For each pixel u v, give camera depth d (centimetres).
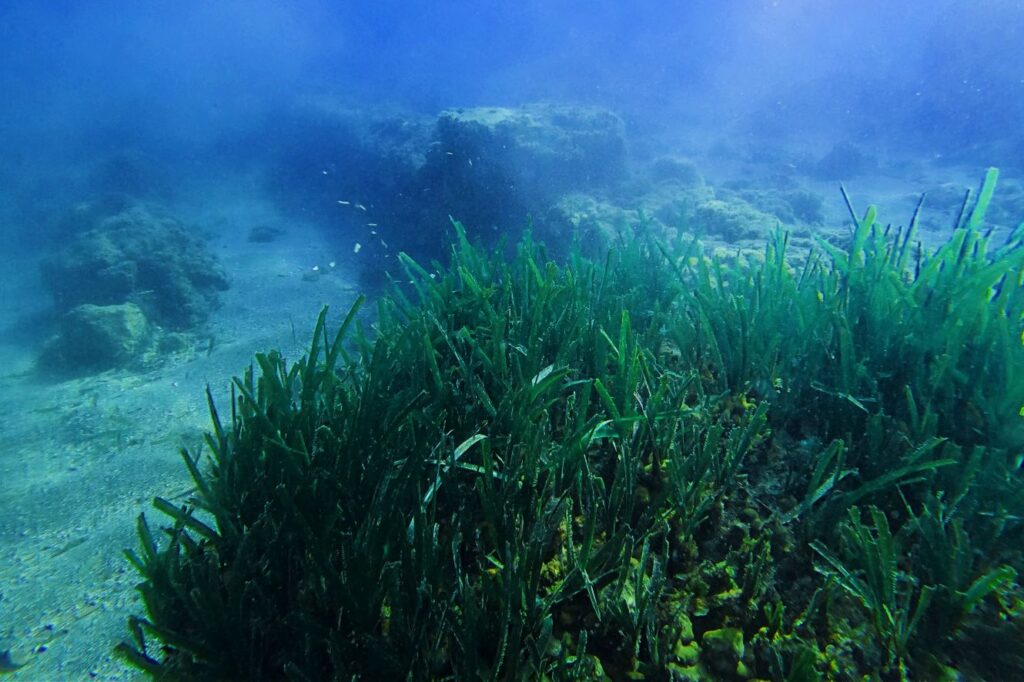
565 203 1202
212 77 6112
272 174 2633
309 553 183
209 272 1387
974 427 223
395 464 222
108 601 349
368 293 1365
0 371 1039
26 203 2356
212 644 173
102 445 640
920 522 196
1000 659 168
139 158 2480
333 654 157
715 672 170
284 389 241
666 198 1330
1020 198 1465
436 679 165
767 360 277
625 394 232
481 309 312
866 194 1803
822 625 180
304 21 8369
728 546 207
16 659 308
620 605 175
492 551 204
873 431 220
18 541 452
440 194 1407
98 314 1022
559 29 7288
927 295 272
